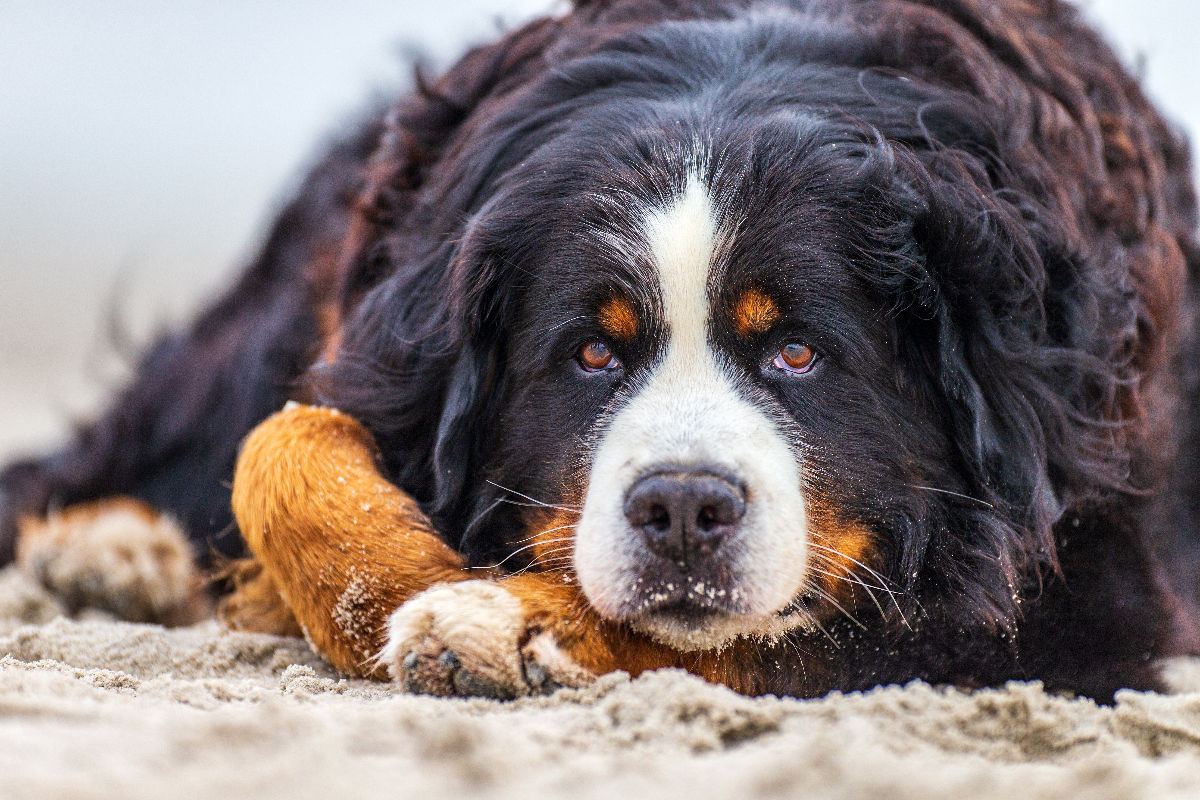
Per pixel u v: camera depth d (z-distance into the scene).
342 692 4.10
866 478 4.45
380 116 7.20
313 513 4.50
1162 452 5.44
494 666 3.91
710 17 5.50
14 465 8.46
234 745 2.96
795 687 4.39
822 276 4.38
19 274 22.22
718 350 4.42
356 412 5.07
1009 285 4.57
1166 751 3.56
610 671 4.11
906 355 4.58
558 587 4.23
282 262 7.50
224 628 5.35
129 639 4.93
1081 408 4.84
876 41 5.12
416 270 5.04
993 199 4.64
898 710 3.55
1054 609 4.61
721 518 4.07
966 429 4.61
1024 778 2.93
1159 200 5.82
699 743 3.24
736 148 4.50
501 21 6.66
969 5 5.46
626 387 4.46
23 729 3.06
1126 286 5.11
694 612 4.21
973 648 4.51
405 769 2.87
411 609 4.04
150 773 2.73
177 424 7.52
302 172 7.83
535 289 4.62
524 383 4.67
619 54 5.14
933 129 4.84
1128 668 4.54
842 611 4.49
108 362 8.52
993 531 4.56
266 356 6.79
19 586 6.82
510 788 2.76
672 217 4.42
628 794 2.74
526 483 4.67
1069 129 5.24
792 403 4.41
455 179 5.15
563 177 4.66
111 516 7.22
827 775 2.80
